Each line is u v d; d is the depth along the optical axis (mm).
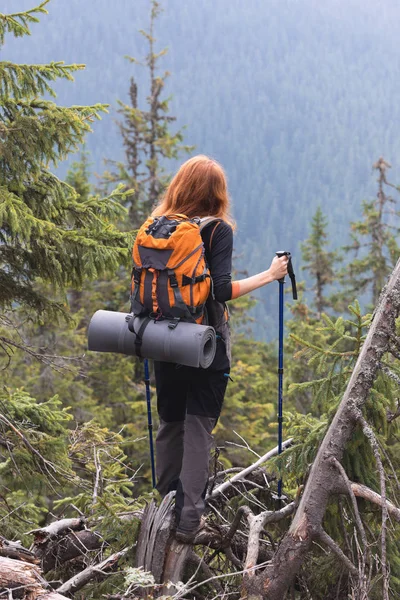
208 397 3914
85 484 6055
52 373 17172
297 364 15203
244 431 19594
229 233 3777
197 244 3619
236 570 4285
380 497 3582
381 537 3404
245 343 26422
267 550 4594
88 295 20750
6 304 6664
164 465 4305
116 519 3951
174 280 3584
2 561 3250
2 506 5879
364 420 3684
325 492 3717
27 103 5859
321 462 3750
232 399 19828
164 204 3975
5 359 16094
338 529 4105
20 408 6340
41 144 5805
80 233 6316
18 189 5875
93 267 6062
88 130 6023
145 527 3834
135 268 3695
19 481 6383
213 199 3865
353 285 26484
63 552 4238
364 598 3420
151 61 24094
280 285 3916
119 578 3766
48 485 6211
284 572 3684
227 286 3689
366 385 3754
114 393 20125
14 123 5672
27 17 5691
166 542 3824
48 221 5730
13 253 6320
